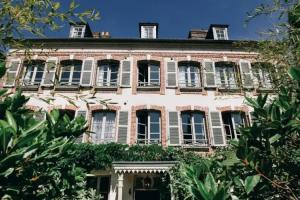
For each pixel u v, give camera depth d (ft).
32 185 7.70
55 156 7.67
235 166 6.93
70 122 9.53
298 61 16.02
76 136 9.55
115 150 42.88
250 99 7.47
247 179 6.13
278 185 6.47
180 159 42.22
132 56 54.60
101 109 48.78
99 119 48.98
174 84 51.75
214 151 45.32
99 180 44.19
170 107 49.67
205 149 46.29
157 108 49.39
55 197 8.84
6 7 10.40
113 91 50.80
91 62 53.62
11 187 6.48
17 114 7.16
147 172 40.96
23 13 10.70
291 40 15.70
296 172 6.98
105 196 43.57
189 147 46.29
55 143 7.65
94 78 52.29
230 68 54.95
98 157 41.88
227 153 7.08
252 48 28.27
